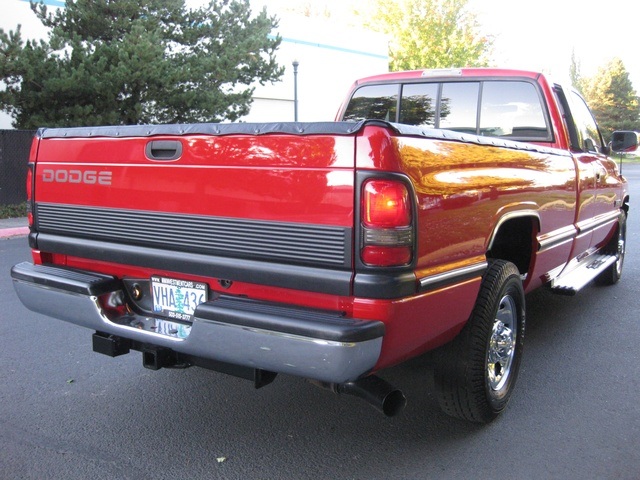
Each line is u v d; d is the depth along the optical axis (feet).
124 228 11.26
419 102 18.26
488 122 17.25
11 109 45.80
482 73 17.11
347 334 8.41
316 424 12.23
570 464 10.64
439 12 117.80
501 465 10.61
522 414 12.65
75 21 47.26
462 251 10.28
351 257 8.81
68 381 14.38
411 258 8.95
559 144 16.17
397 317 8.87
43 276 11.88
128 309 11.72
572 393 13.73
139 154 10.86
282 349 8.87
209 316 9.44
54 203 12.35
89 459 10.83
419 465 10.63
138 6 47.73
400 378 14.62
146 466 10.61
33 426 12.09
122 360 15.79
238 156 9.69
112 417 12.51
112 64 45.06
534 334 18.02
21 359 15.79
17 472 10.36
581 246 17.90
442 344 11.01
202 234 10.21
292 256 9.31
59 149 12.12
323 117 96.48
